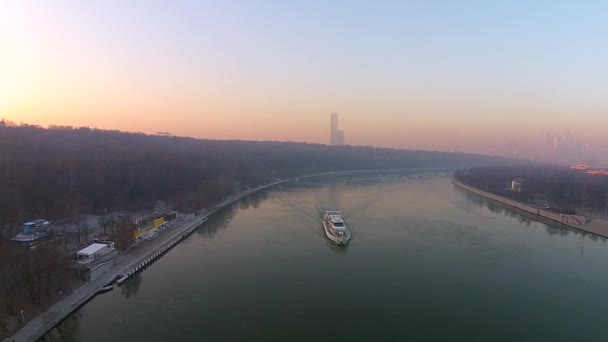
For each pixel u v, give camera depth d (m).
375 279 73.62
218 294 67.00
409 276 75.31
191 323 56.84
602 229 114.19
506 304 63.62
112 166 149.00
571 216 129.38
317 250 92.69
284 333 54.03
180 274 77.06
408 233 109.38
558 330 55.59
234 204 167.50
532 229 120.12
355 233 109.00
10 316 53.88
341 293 67.25
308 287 69.81
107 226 105.94
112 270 75.75
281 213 142.38
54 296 61.41
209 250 94.12
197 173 188.88
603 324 57.28
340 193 198.38
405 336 53.66
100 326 56.19
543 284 72.12
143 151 185.75
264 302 63.62
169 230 109.94
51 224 101.25
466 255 89.19
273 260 85.25
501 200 178.50
